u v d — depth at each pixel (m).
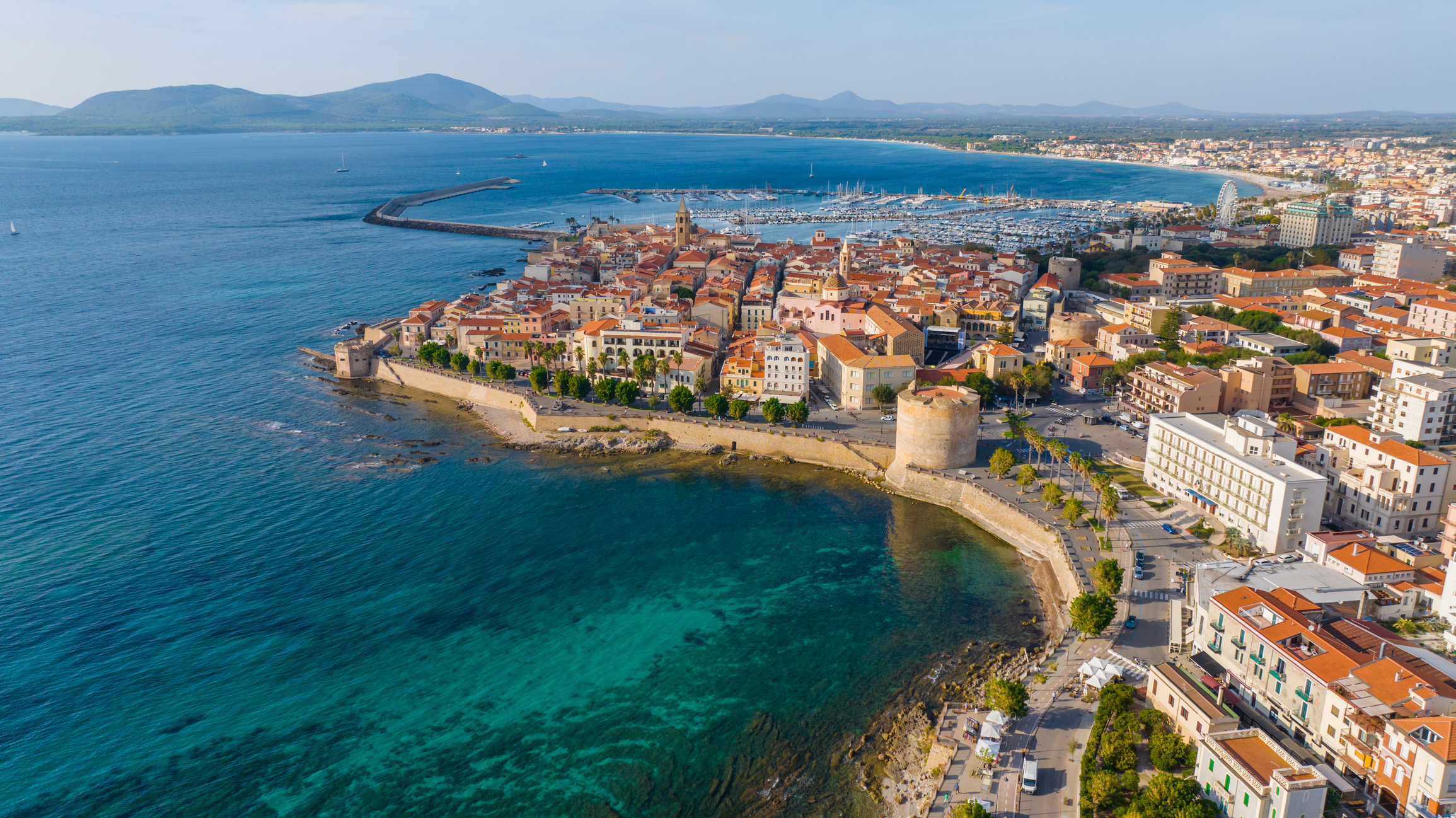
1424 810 93.75
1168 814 98.44
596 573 175.62
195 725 130.88
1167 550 167.75
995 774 113.00
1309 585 137.88
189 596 165.38
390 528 194.25
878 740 126.44
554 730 130.00
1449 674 109.56
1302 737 111.06
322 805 115.94
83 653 147.25
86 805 115.69
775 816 113.25
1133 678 128.12
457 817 113.75
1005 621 156.88
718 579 173.88
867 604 164.12
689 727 130.50
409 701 136.25
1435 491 161.12
